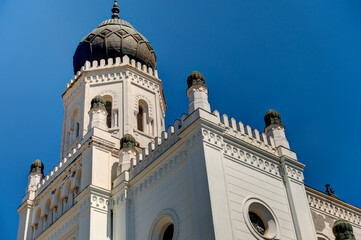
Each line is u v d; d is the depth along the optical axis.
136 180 29.06
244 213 24.16
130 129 37.50
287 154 28.67
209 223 22.03
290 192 27.14
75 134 39.00
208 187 22.95
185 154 25.77
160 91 42.88
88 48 42.12
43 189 36.41
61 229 32.09
